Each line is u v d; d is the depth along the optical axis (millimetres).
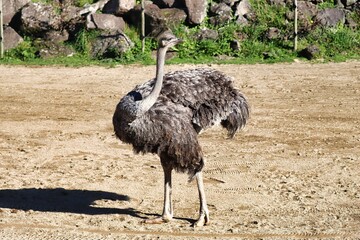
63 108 18719
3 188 12359
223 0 26953
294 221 10750
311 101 19297
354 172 13352
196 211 11250
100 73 22953
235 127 10914
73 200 11781
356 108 18547
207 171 13445
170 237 10055
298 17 26578
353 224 10617
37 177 13039
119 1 26172
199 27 26078
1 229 10414
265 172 13383
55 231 10336
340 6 27719
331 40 25812
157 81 10078
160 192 12227
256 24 26375
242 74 22594
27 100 19578
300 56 24953
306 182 12766
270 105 18859
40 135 16188
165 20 25797
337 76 22250
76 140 15727
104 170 13484
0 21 25422
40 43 25594
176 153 10227
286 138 15805
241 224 10617
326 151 14812
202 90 10547
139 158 14273
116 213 11148
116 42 25062
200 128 10664
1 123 17250
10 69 23641
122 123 10211
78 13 26203
